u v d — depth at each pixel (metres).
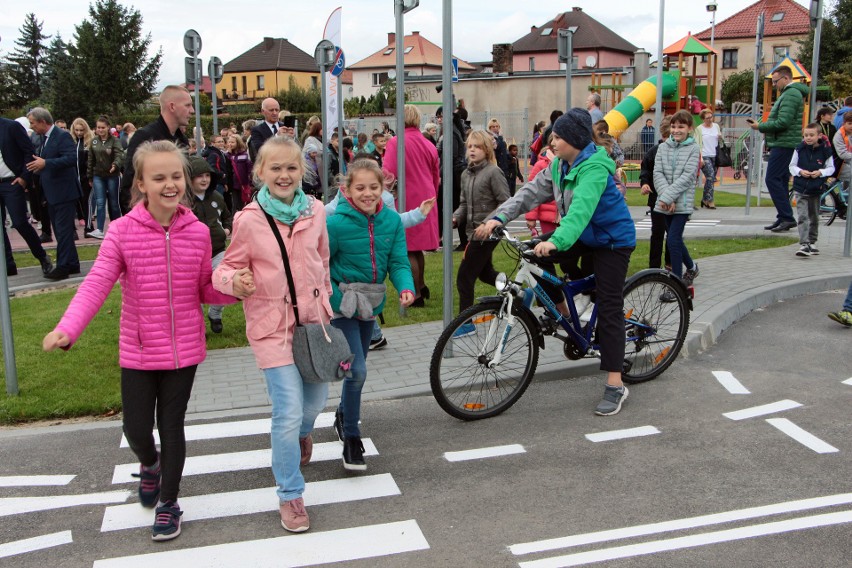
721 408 5.44
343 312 4.34
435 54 90.56
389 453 4.84
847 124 13.35
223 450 4.96
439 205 12.23
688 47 33.06
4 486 4.47
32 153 9.92
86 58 59.56
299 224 3.90
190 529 3.95
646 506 4.05
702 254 10.84
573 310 5.53
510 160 17.47
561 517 3.96
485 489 4.31
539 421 5.30
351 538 3.81
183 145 6.73
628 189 23.50
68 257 10.38
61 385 6.03
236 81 101.56
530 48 79.75
